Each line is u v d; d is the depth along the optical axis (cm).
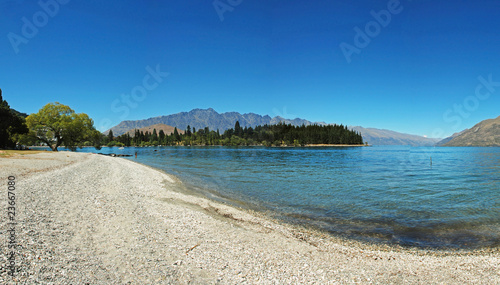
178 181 2791
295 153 10656
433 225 1354
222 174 3522
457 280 802
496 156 8931
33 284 602
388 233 1239
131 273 724
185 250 927
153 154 10088
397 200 1944
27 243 802
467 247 1079
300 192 2248
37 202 1316
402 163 5653
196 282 712
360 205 1786
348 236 1195
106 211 1324
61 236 917
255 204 1809
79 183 2078
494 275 834
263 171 3928
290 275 787
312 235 1195
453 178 3198
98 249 860
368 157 8081
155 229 1123
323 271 827
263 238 1111
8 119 6072
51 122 7612
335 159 6969
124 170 3444
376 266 884
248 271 796
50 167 2978
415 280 796
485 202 1877
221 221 1326
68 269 700
